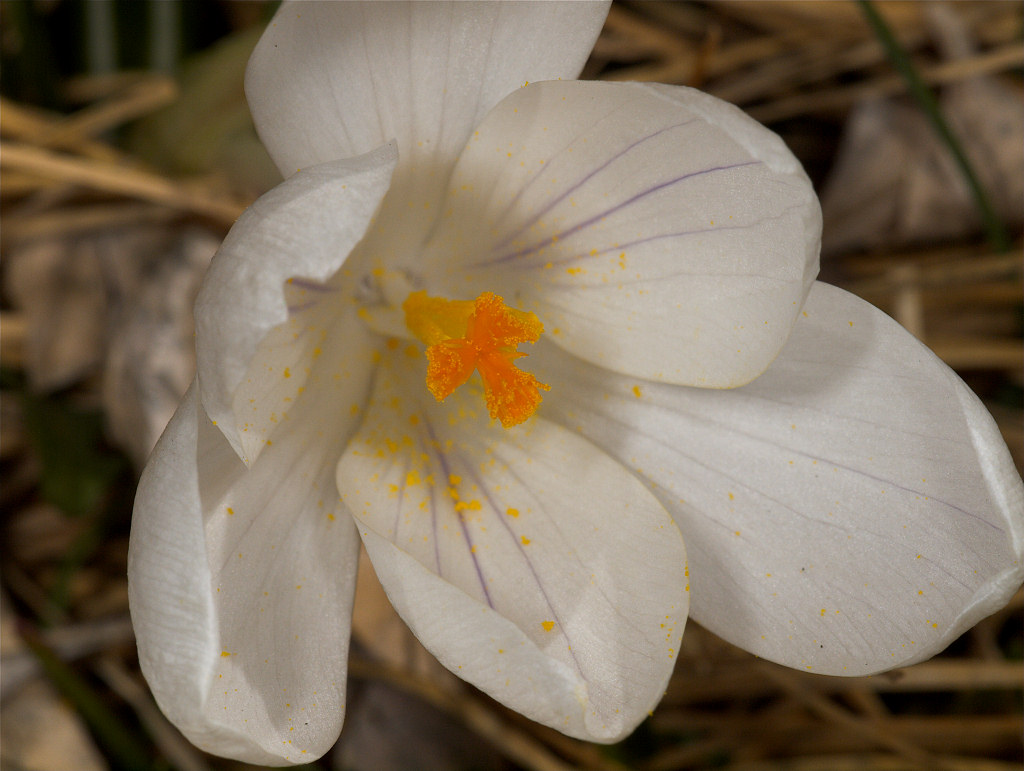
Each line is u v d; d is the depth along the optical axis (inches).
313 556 6.9
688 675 8.1
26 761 7.7
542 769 7.9
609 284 7.1
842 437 7.1
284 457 6.9
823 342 7.1
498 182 7.0
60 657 7.8
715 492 7.1
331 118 6.8
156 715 7.8
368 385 7.2
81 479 8.1
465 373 7.0
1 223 8.2
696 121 6.7
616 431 7.2
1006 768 7.9
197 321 6.6
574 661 6.9
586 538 7.0
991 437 6.8
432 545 7.0
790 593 7.1
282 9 6.6
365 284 7.2
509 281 7.2
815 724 8.1
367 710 7.9
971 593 6.9
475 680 6.7
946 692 8.2
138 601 6.6
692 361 7.1
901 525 7.0
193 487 6.5
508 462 7.1
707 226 6.9
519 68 6.9
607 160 6.9
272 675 6.8
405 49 6.8
